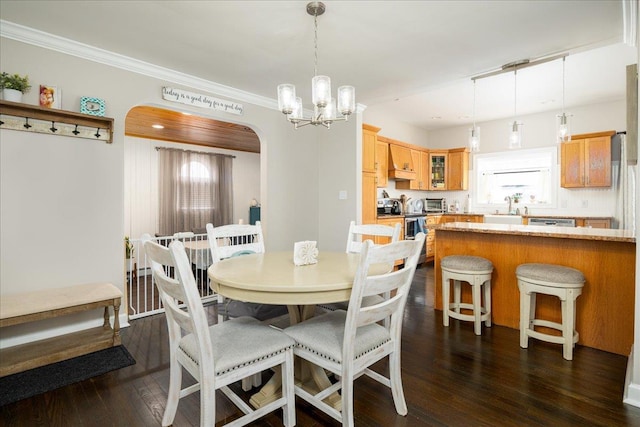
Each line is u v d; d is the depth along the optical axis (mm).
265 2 2117
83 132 2699
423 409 1758
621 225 4910
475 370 2160
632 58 3506
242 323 1746
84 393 1908
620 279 2387
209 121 4801
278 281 1566
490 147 6324
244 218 7398
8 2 2102
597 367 2189
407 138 6547
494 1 2113
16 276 2436
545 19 2330
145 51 2799
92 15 2260
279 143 4219
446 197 6871
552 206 5621
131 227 5789
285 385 1595
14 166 2412
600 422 1646
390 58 2953
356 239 4316
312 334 1636
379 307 1526
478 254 3107
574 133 5379
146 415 1715
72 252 2668
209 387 1359
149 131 5484
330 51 2816
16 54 2422
